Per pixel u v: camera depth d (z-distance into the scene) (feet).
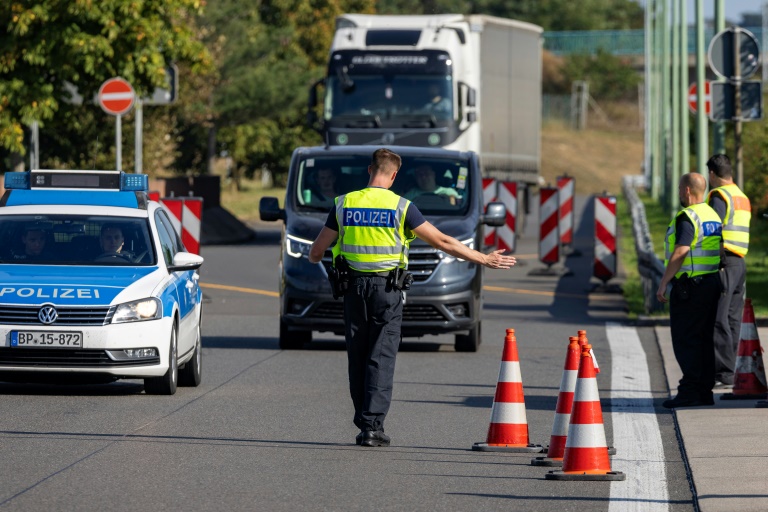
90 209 100.94
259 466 69.26
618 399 96.22
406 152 130.21
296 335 124.47
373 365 75.25
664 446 77.20
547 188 204.64
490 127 260.83
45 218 99.66
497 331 140.56
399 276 74.84
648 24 521.65
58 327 89.86
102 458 70.59
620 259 236.43
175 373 94.99
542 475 67.92
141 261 97.50
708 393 91.09
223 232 274.98
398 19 226.38
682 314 90.89
